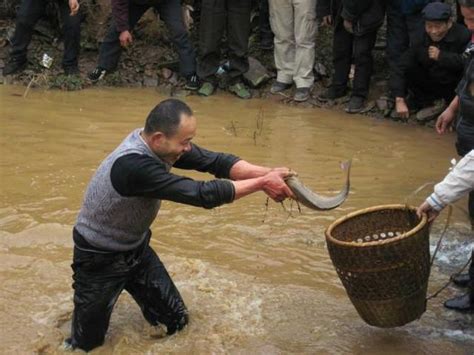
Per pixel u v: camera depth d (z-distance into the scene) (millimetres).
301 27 8992
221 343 4328
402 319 4094
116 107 8891
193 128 3863
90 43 10227
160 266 4395
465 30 7816
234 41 9305
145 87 9688
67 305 4742
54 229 5746
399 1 8203
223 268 5262
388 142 7883
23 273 5121
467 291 4867
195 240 5699
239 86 9438
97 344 4297
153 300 4348
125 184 3848
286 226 5941
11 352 4234
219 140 7855
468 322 4586
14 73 9719
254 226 5938
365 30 8453
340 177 6918
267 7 9859
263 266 5309
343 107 9000
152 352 4266
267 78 9562
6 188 6527
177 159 4133
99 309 4148
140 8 9453
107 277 4109
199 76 9477
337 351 4285
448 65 7859
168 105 3822
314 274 5203
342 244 3885
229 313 4664
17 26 9500
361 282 3959
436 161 7344
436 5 7660
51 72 9750
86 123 8273
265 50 10016
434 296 4664
